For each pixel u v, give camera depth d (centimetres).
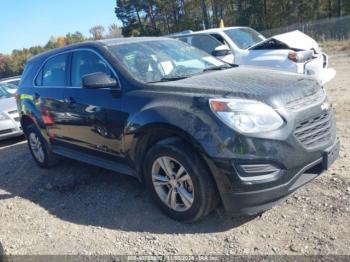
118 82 425
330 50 2045
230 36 885
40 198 496
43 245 379
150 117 372
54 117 523
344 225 338
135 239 365
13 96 943
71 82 502
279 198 341
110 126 425
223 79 393
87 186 508
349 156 477
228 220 372
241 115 330
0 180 590
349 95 830
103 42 481
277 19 4634
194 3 5653
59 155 574
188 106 354
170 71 444
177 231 368
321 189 402
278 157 328
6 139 909
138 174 415
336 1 4381
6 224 436
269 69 448
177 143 360
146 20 6203
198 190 350
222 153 328
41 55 592
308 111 354
